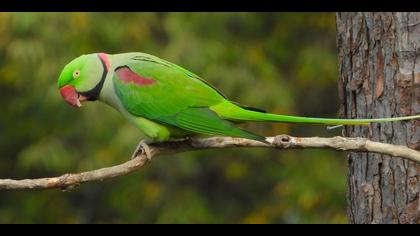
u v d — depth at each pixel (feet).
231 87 47.67
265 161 53.42
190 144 19.40
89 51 48.16
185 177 53.36
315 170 51.08
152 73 19.53
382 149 17.07
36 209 55.47
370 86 19.25
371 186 19.35
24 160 48.88
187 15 48.73
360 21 19.43
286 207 51.57
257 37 53.36
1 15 46.85
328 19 53.16
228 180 53.98
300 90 53.31
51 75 46.96
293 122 18.10
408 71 18.66
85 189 55.47
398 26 18.78
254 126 51.72
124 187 53.42
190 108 19.06
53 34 47.21
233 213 53.42
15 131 53.98
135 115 19.52
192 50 47.01
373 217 19.33
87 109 47.98
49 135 50.55
